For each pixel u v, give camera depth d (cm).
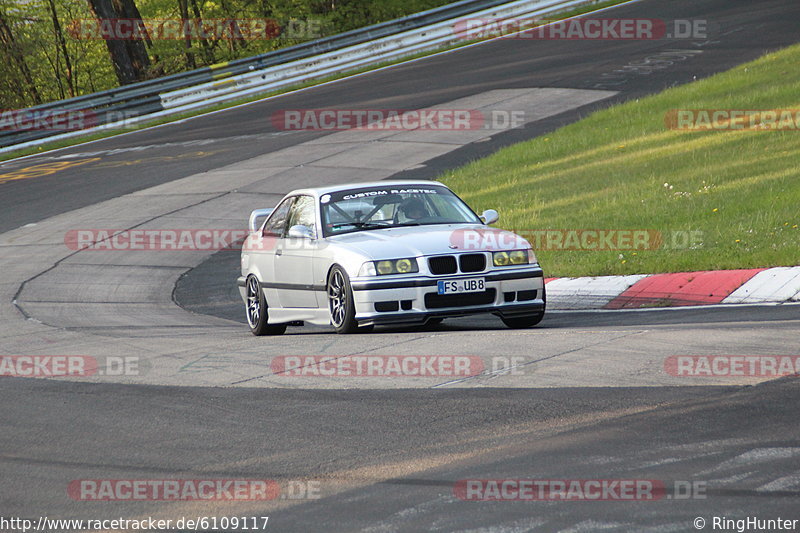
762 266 3769
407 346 2725
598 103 8869
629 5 13688
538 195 5991
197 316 4481
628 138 7081
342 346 2831
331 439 1866
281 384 2392
